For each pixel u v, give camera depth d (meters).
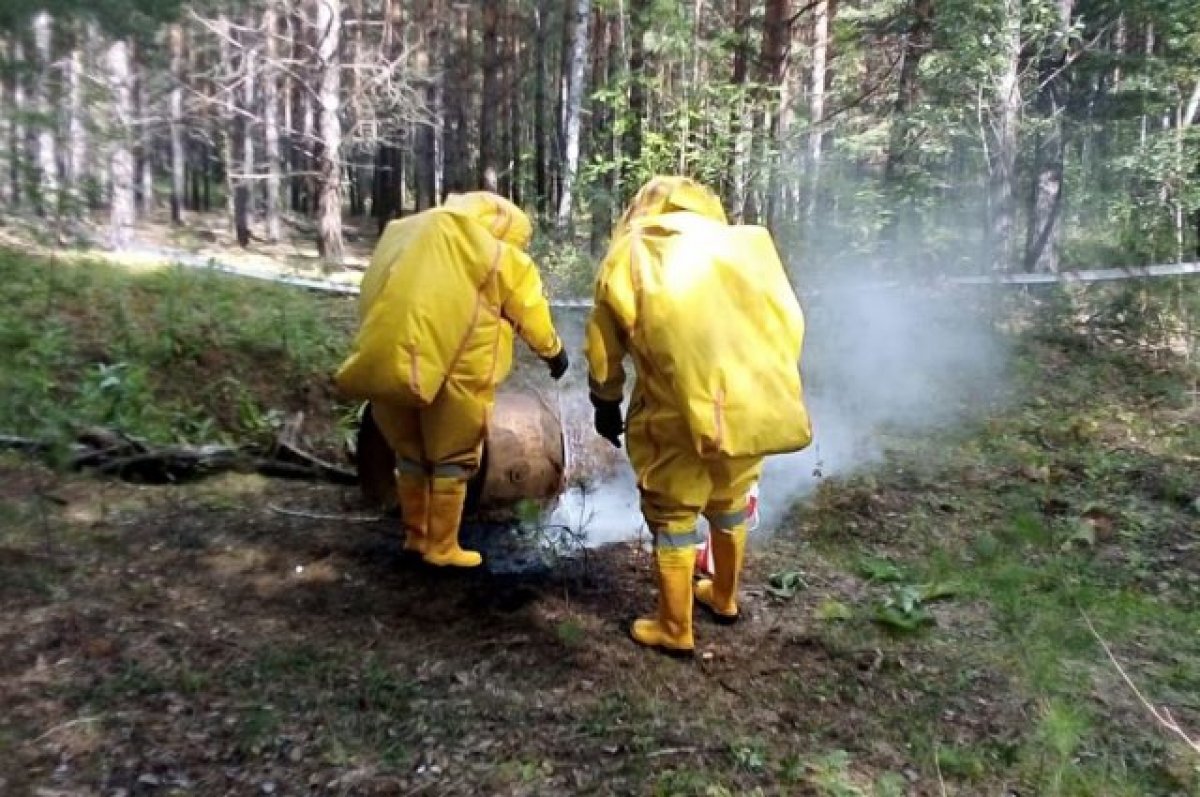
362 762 3.33
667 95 14.05
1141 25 12.68
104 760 3.25
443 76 24.27
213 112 24.88
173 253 12.53
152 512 5.46
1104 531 5.81
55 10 7.49
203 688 3.72
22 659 3.80
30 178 8.75
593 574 4.98
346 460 6.76
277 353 7.95
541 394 6.81
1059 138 11.77
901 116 11.66
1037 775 3.42
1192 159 11.76
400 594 4.64
